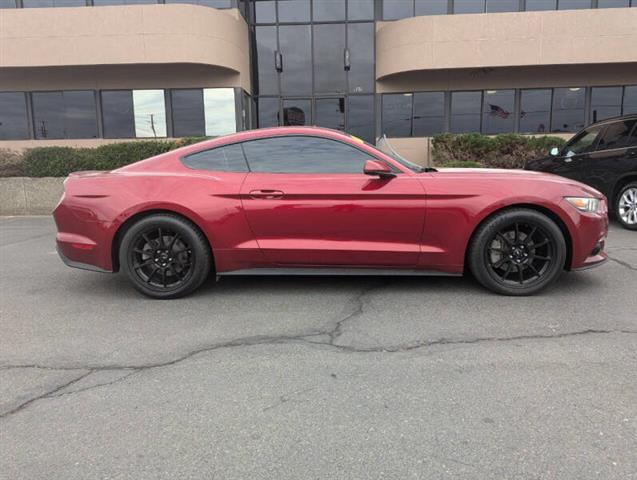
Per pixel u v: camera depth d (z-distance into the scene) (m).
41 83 14.73
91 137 14.95
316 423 2.58
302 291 4.75
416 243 4.37
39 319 4.14
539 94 14.69
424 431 2.50
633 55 13.26
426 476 2.17
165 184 4.43
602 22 13.23
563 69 14.48
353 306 4.31
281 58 15.49
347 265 4.45
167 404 2.79
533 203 4.27
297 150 4.49
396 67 14.23
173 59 13.30
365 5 15.11
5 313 4.30
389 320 3.97
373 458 2.30
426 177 4.36
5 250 7.13
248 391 2.91
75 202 4.51
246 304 4.42
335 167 4.43
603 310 4.11
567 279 4.99
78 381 3.06
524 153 12.66
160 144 11.59
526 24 13.40
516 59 13.52
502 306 4.23
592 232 4.37
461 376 3.04
